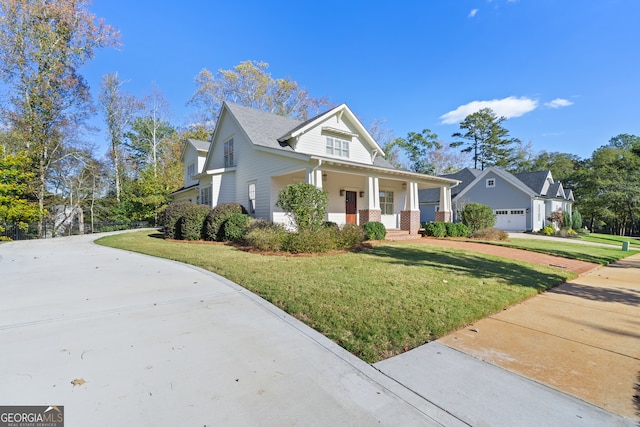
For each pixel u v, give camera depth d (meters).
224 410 1.95
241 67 28.80
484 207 16.47
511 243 13.43
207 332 3.20
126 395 2.08
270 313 3.79
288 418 1.89
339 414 1.95
